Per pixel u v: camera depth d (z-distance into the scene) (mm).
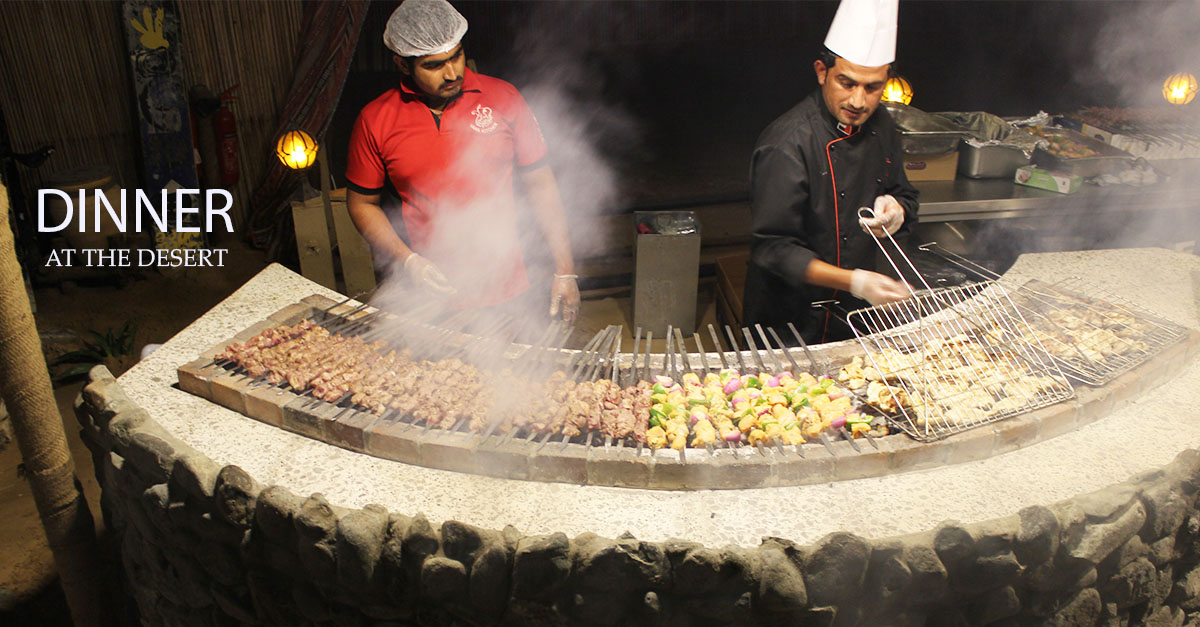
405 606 2471
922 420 2807
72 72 6559
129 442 2848
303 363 3180
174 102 6633
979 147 5309
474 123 3615
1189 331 3371
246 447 2896
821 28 10156
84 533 3178
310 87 6688
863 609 2379
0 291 2680
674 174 8594
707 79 10680
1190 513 2729
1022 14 10547
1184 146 5656
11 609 3879
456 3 8805
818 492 2641
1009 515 2512
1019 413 2879
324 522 2465
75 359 5906
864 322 3420
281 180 7094
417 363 3225
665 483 2656
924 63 10688
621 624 2338
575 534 2471
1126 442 2879
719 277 6430
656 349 6020
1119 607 2730
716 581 2258
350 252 6430
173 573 2959
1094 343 3236
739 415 2854
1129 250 4406
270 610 2715
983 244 5730
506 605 2365
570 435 2779
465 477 2738
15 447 5004
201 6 6750
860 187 3592
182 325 6418
